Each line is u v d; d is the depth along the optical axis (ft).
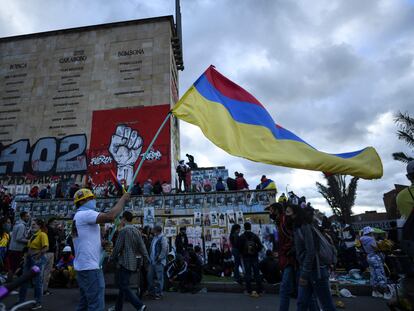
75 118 67.15
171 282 30.89
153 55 69.77
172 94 69.10
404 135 60.44
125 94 67.31
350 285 28.86
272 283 29.53
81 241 12.32
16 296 26.08
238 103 20.12
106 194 54.08
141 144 62.69
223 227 44.11
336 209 87.40
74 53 72.84
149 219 45.96
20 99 70.59
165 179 59.57
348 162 16.30
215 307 22.70
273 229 42.88
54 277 31.60
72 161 63.82
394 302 15.08
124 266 18.51
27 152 66.03
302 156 17.06
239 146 18.24
